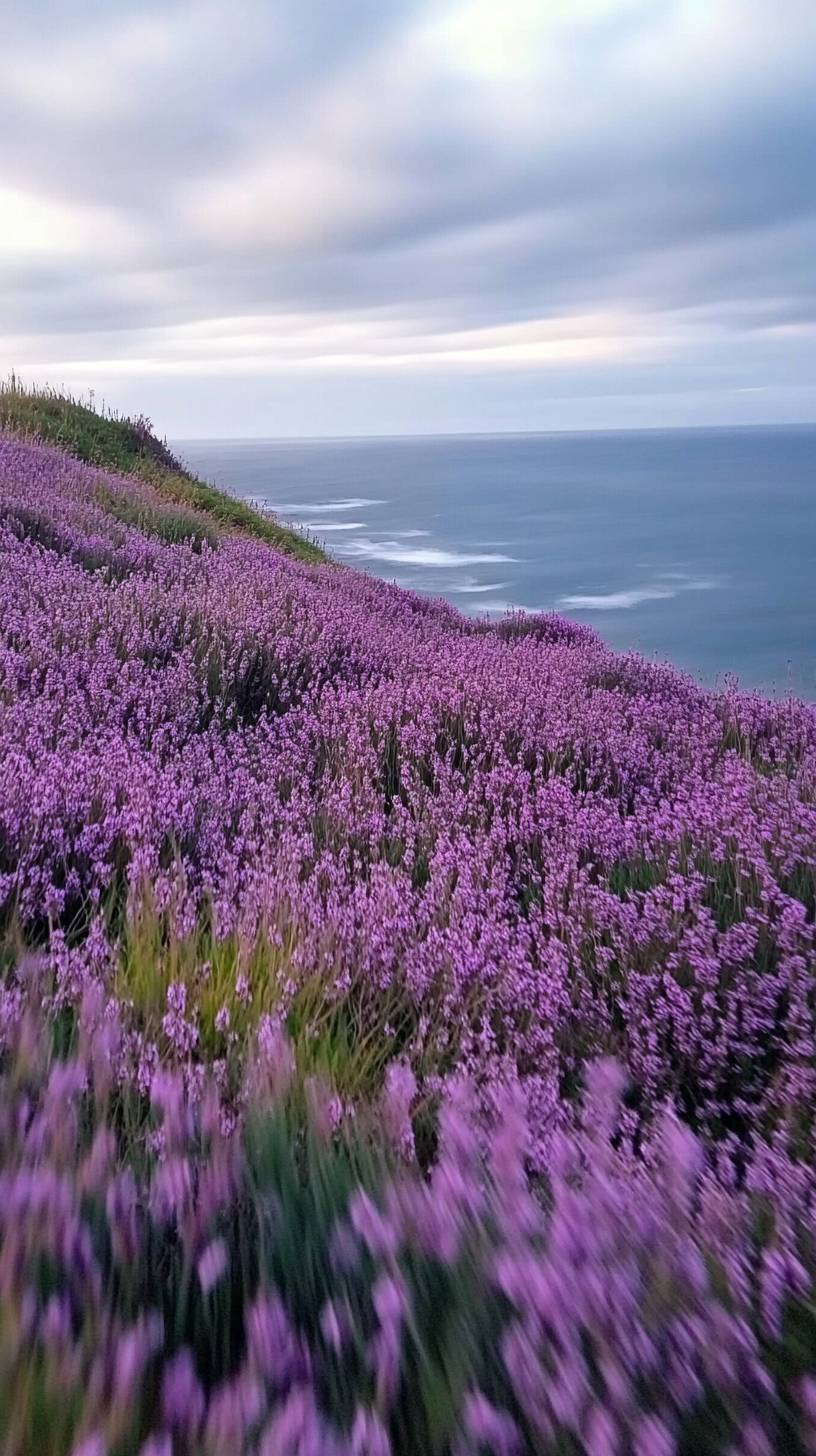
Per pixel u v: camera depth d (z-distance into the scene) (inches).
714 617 2030.0
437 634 409.7
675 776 237.3
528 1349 58.7
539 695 274.2
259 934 130.4
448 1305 66.1
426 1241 69.3
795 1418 60.3
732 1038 127.6
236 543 542.0
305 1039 109.5
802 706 318.0
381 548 3267.7
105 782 170.1
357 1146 86.4
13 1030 97.0
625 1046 122.0
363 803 197.0
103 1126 77.4
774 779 227.6
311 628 322.7
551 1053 116.0
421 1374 59.9
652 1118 108.3
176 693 243.6
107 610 291.6
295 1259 71.0
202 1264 65.3
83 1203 72.6
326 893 149.9
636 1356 61.0
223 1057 109.2
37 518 414.0
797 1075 114.5
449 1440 56.7
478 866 162.6
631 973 131.7
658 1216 73.1
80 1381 56.4
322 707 253.1
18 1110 80.9
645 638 1788.9
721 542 3860.7
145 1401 58.2
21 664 232.7
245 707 270.1
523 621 505.4
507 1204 71.3
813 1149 103.0
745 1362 62.4
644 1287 65.9
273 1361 59.9
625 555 3280.0
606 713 272.5
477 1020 124.0
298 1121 88.9
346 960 130.0
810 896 167.3
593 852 183.3
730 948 140.4
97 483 574.9
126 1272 67.3
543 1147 87.5
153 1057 99.5
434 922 144.8
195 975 117.6
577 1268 65.4
